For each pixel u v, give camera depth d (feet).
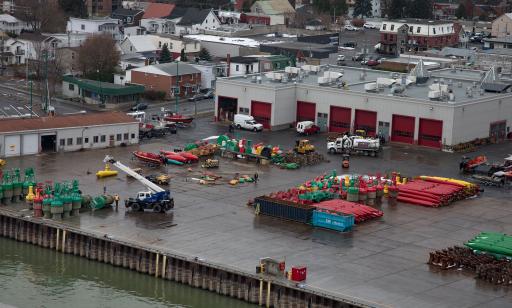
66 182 363.76
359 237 314.96
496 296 265.75
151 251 294.66
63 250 315.37
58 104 544.21
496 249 291.79
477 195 373.81
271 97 489.26
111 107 544.21
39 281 291.79
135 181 378.32
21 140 414.62
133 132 447.42
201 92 600.80
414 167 418.72
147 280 293.64
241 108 501.15
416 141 463.01
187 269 287.69
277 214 334.44
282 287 269.44
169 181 376.89
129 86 557.33
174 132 474.49
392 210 347.56
